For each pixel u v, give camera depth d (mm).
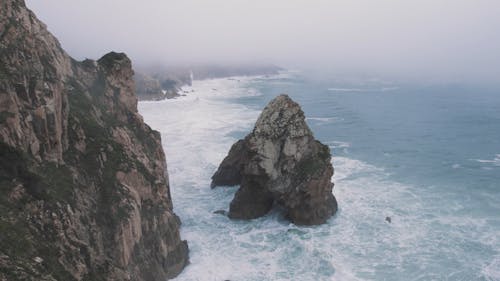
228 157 67062
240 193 57562
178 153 86000
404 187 69000
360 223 55344
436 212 59438
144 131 55875
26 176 29500
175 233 44469
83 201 34281
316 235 52000
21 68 33812
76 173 35656
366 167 79250
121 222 35875
